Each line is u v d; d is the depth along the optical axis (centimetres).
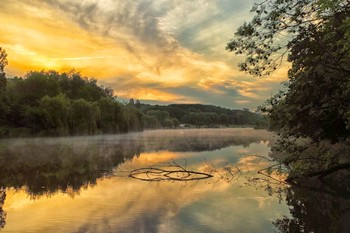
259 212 1268
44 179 2125
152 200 1479
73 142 6334
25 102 8925
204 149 4594
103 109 11250
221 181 1981
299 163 1894
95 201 1469
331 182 1898
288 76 1681
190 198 1516
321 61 1390
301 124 1833
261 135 10019
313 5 1341
